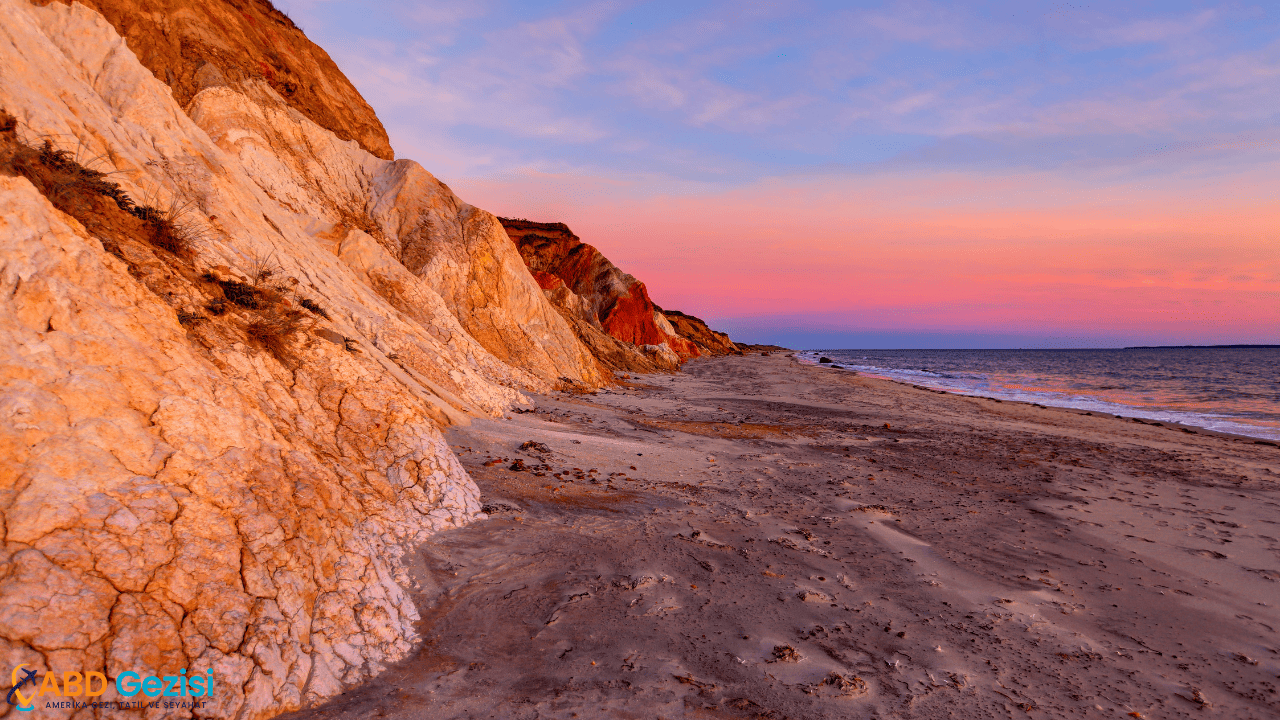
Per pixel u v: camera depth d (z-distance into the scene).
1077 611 5.99
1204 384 47.59
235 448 4.51
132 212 5.94
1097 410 28.22
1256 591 6.73
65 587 3.02
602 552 6.61
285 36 22.67
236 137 16.98
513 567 6.06
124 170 6.54
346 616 4.45
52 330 3.84
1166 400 33.75
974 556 7.50
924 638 5.17
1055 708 4.18
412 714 3.74
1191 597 6.48
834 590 6.10
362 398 6.99
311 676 3.87
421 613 5.06
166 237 6.18
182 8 17.58
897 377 52.91
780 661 4.57
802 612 5.51
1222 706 4.35
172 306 5.33
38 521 3.13
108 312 4.25
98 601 3.10
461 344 18.11
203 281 6.22
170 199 7.14
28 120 5.29
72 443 3.50
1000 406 27.22
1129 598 6.40
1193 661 5.05
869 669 4.56
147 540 3.49
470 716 3.74
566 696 3.99
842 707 4.02
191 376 4.58
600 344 41.38
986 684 4.45
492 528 6.98
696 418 19.92
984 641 5.20
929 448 15.65
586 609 5.27
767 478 11.34
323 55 24.77
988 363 103.25
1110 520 9.46
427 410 11.01
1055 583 6.72
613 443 13.16
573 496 8.74
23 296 3.75
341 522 5.20
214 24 18.64
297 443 5.52
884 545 7.71
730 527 8.01
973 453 15.13
